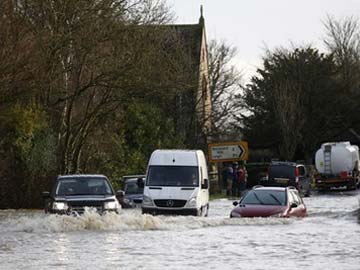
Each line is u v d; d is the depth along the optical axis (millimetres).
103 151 139500
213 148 139125
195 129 175000
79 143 125438
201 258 50531
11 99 112938
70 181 78375
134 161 146750
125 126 151750
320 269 45688
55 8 114812
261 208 82500
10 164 118500
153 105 157375
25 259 49781
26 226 69875
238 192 160000
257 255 52281
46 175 119875
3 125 118000
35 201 118688
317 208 116750
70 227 68938
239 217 81000
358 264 47906
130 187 116562
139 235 64812
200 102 180000
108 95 121750
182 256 51500
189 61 158750
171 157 94000
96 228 69562
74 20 115438
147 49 117688
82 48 116062
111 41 117688
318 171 189625
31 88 111750
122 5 118438
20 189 118438
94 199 74812
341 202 137625
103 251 53812
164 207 89375
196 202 89562
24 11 114312
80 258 50219
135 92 119938
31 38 111125
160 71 119438
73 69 119062
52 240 60594
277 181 161500
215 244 58500
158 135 156000
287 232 68562
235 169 161125
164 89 120500
